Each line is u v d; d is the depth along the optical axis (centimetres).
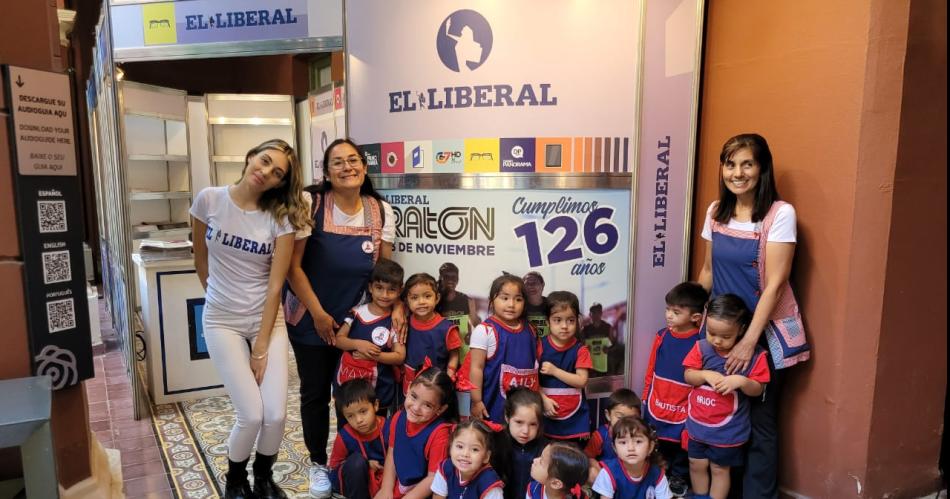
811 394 221
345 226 233
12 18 161
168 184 459
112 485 212
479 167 241
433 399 209
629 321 250
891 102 196
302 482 248
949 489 227
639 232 247
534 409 211
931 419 225
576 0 231
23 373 168
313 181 462
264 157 200
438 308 253
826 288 212
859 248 203
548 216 241
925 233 210
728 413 218
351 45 257
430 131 245
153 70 499
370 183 243
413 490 210
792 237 208
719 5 244
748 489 227
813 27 209
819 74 208
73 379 177
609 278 247
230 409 330
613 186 241
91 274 681
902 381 215
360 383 228
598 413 254
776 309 217
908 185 203
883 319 207
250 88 543
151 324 330
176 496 237
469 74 237
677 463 244
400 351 238
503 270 245
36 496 131
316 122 444
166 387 337
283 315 229
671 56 240
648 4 234
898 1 192
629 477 199
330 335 235
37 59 166
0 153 160
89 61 656
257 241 208
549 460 192
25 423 128
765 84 227
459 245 247
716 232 228
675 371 235
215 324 212
